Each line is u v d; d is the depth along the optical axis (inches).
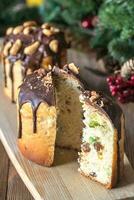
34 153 19.8
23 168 19.6
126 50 26.3
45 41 24.7
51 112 19.3
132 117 23.8
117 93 24.8
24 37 25.1
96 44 29.7
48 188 18.3
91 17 31.9
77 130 20.4
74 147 20.6
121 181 18.7
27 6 36.5
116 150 18.1
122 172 18.9
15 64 24.2
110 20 25.5
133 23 24.8
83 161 18.9
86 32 32.1
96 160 18.5
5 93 25.4
